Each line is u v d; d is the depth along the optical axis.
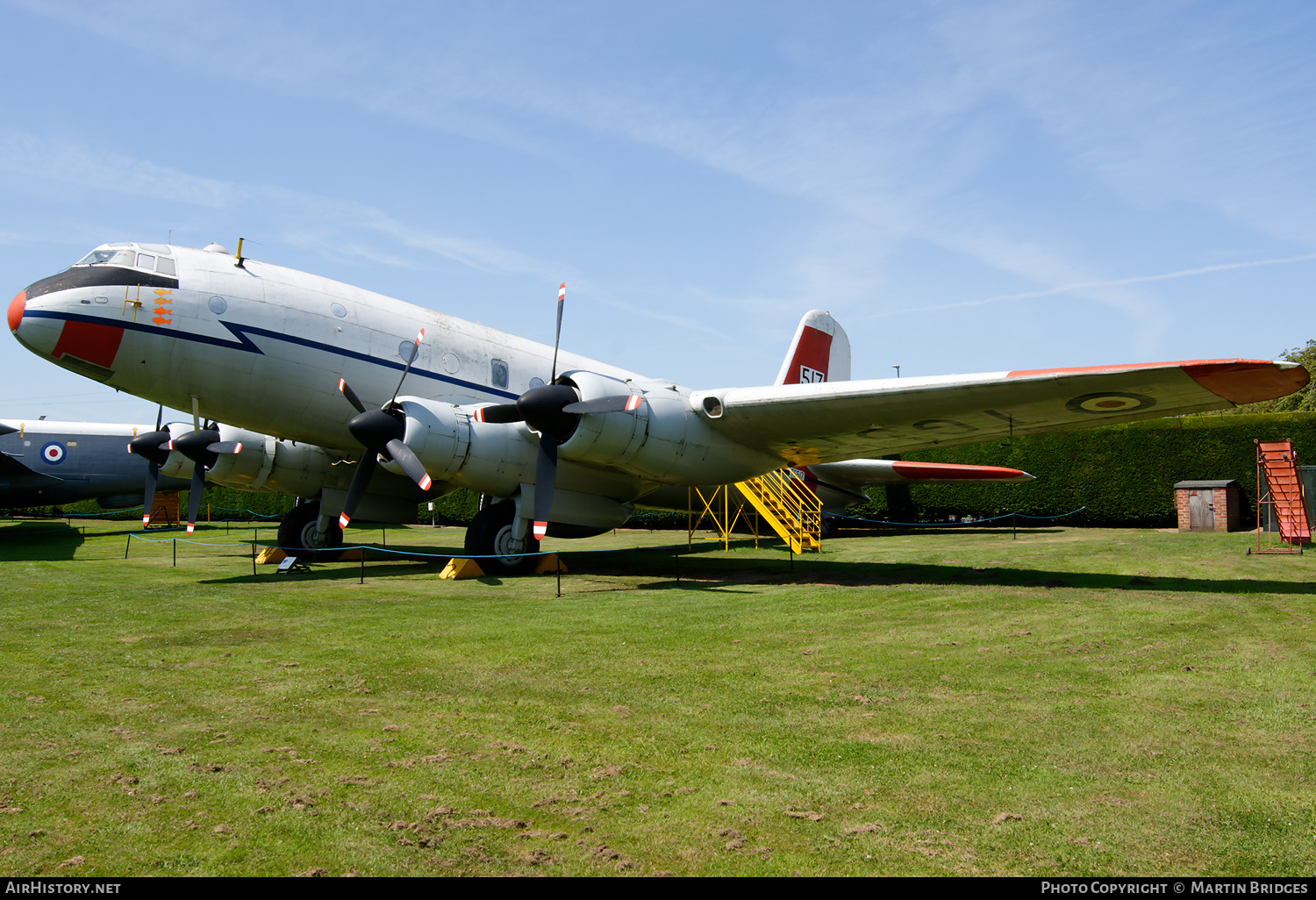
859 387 9.32
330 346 11.49
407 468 10.34
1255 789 3.29
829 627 6.85
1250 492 19.42
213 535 23.00
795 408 9.84
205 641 6.34
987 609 7.66
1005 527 22.38
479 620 7.31
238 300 10.87
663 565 12.97
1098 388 8.48
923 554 14.23
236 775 3.47
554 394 9.98
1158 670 5.21
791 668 5.39
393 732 4.05
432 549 17.64
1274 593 8.52
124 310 10.09
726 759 3.68
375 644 6.21
